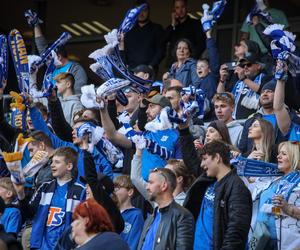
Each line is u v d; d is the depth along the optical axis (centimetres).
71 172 1773
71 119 2212
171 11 2833
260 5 2239
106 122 1833
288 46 1795
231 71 2230
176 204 1561
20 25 3002
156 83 2236
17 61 2014
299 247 1571
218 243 1527
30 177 1861
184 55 2344
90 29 2958
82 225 1355
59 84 2228
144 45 2561
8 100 2444
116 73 1931
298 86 2150
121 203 1720
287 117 1823
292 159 1630
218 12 2295
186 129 1688
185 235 1528
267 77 2086
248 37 2464
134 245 1697
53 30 2994
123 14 2922
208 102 2188
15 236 1733
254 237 1598
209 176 1576
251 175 1641
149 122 1816
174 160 1717
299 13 2684
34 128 1966
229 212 1518
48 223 1755
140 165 1739
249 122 1881
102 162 1852
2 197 1775
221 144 1569
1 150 1977
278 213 1570
